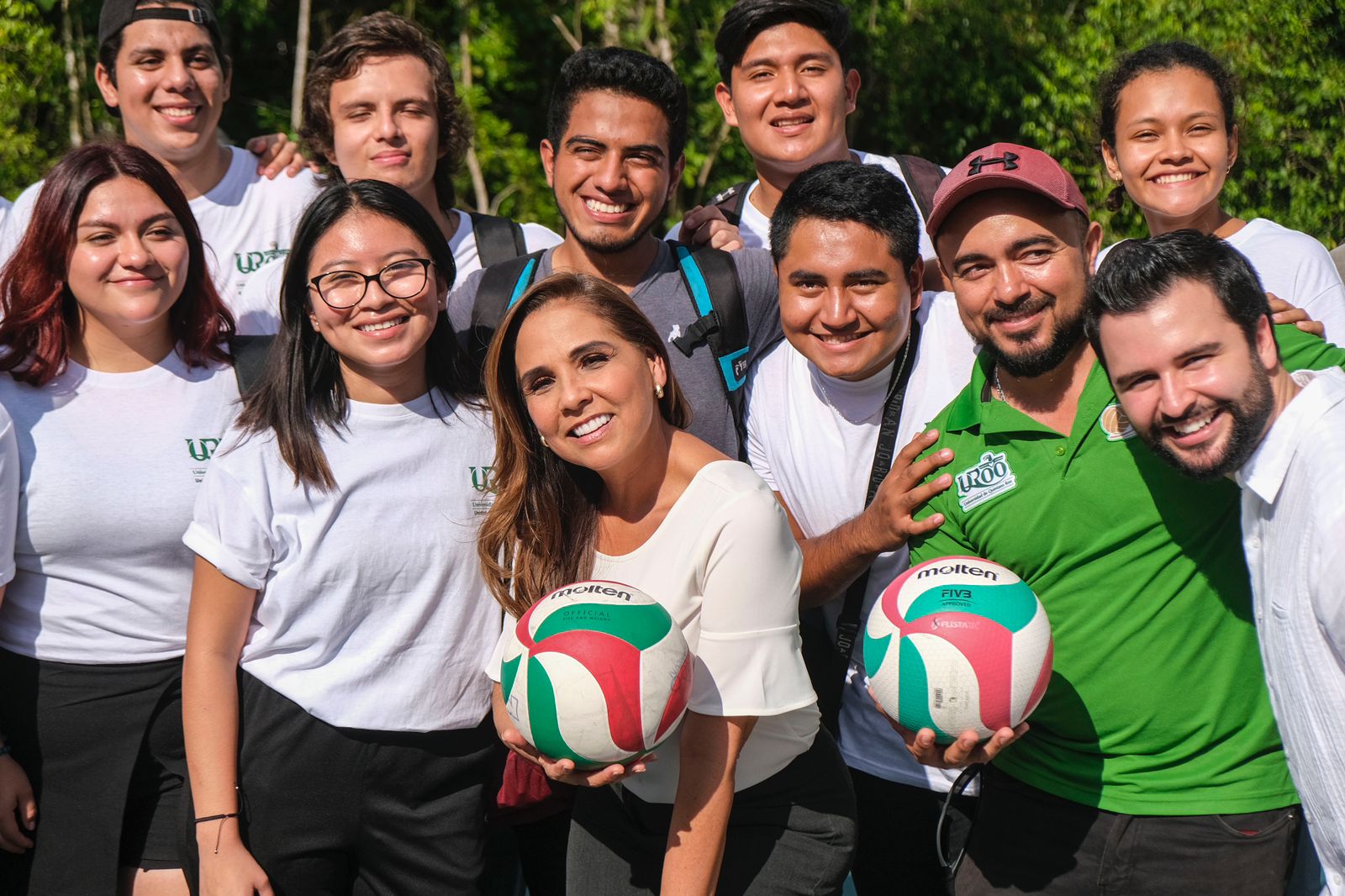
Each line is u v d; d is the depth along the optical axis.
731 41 4.74
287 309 3.23
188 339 3.59
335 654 3.24
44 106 10.93
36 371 3.45
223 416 3.57
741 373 4.00
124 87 4.73
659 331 4.01
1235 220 4.29
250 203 4.99
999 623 2.88
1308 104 10.36
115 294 3.40
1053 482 3.06
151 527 3.42
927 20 12.52
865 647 3.05
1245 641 2.96
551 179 4.24
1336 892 2.78
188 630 3.23
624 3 12.00
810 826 3.10
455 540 3.28
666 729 2.77
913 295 3.65
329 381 3.28
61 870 3.45
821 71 4.64
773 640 2.94
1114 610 3.02
